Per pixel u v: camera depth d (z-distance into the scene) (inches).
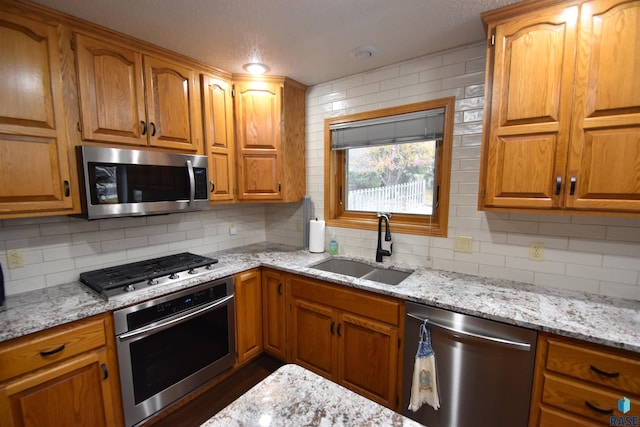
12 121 54.8
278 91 95.1
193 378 76.3
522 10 56.1
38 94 57.4
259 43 72.6
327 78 96.6
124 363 62.5
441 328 59.0
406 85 83.3
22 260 65.4
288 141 99.1
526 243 69.6
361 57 80.6
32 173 57.4
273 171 97.7
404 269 83.4
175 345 71.7
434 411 62.5
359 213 100.4
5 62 53.7
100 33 64.6
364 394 74.5
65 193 61.5
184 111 80.7
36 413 52.1
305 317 84.4
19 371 49.9
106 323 60.0
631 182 49.6
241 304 87.4
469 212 76.1
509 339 53.3
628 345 43.8
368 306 71.0
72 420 56.4
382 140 89.7
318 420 27.9
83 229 74.2
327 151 101.4
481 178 62.9
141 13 59.6
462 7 57.9
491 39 59.9
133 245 83.9
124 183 66.9
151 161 71.0
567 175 54.3
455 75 75.6
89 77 63.6
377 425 27.3
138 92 71.3
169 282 71.5
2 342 48.3
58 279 70.5
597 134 51.4
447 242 80.1
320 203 105.3
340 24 64.3
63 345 54.2
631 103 48.7
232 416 28.3
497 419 56.2
